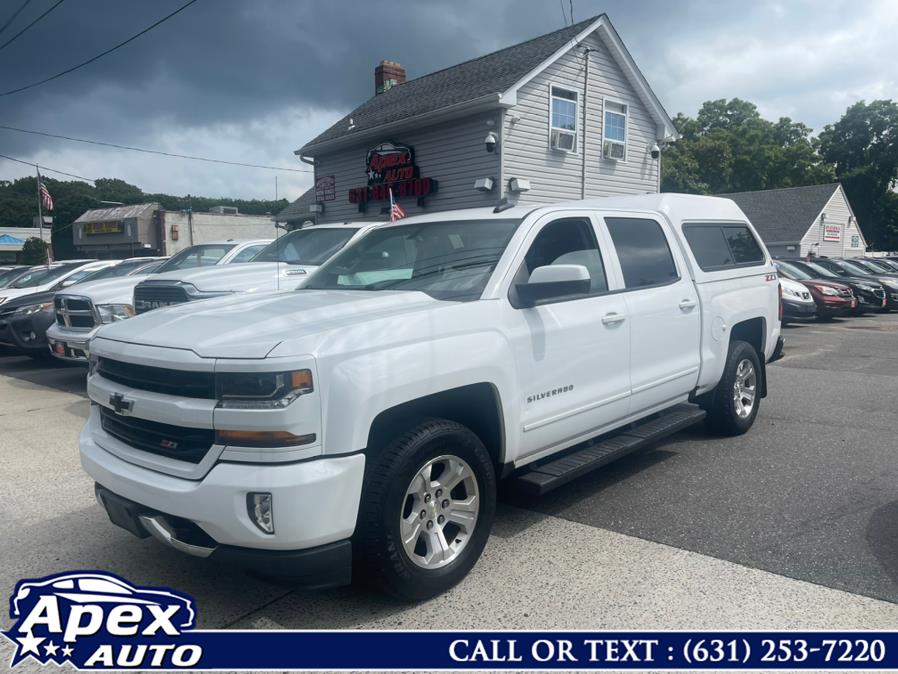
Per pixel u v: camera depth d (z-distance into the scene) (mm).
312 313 3316
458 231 4273
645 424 4898
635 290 4648
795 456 5480
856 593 3271
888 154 59188
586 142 17094
